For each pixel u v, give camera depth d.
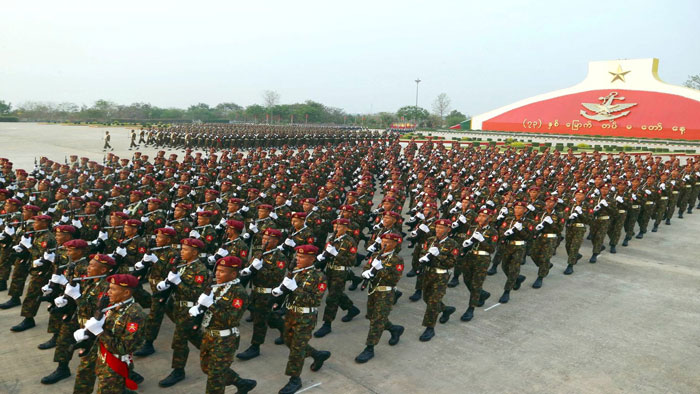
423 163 25.58
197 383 7.50
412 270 13.10
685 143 53.16
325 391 7.34
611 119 62.59
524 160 26.75
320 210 14.03
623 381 7.80
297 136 47.94
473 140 56.72
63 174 19.48
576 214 13.06
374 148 33.69
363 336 9.37
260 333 8.34
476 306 10.66
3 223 11.39
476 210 16.03
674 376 7.99
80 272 7.73
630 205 15.81
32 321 9.27
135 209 13.14
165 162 23.31
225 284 6.54
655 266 14.18
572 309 10.88
